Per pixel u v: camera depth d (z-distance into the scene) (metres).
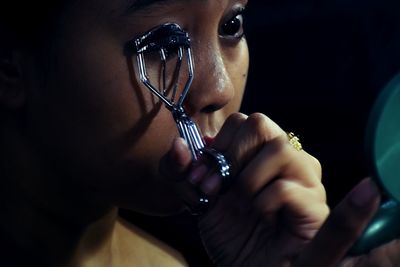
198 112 0.67
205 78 0.67
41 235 0.73
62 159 0.69
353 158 1.61
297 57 1.77
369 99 1.72
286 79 1.76
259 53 1.78
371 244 0.59
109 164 0.67
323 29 1.77
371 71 1.73
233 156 0.63
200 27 0.67
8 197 0.73
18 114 0.70
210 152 0.63
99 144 0.67
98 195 0.70
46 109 0.68
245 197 0.63
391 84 0.52
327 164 1.61
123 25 0.66
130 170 0.68
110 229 0.77
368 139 0.53
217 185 0.63
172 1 0.66
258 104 1.76
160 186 0.68
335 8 1.77
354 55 1.74
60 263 0.74
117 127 0.67
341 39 1.76
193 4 0.66
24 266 0.73
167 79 0.66
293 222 0.63
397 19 1.73
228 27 0.70
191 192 0.65
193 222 0.91
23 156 0.71
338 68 1.75
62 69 0.67
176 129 0.68
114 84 0.66
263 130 0.63
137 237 0.85
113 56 0.66
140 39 0.66
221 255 0.66
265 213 0.63
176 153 0.63
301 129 1.70
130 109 0.66
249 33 1.79
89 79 0.66
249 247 0.66
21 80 0.69
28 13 0.67
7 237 0.73
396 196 0.54
